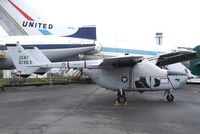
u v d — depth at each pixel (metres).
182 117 9.91
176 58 24.52
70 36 28.17
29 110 11.66
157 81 14.26
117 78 14.33
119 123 8.94
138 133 7.60
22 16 28.88
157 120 9.39
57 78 31.02
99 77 14.46
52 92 19.34
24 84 25.39
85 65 14.80
